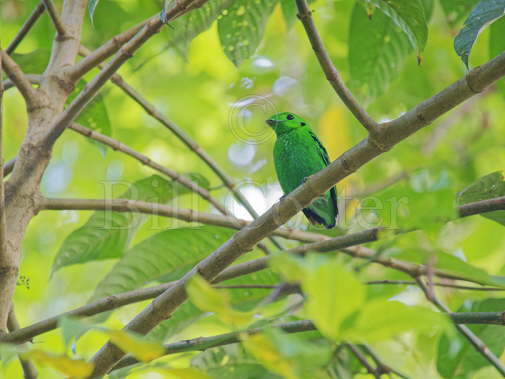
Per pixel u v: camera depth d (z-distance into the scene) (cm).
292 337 339
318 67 1994
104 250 970
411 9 753
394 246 484
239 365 775
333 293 323
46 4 825
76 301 1995
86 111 1039
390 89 1730
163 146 2170
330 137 1828
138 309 1365
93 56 823
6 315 701
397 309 337
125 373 716
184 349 596
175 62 2034
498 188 792
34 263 2002
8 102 2067
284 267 336
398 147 1438
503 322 657
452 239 1305
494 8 709
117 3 1407
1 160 653
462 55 701
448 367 885
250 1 970
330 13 1805
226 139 2170
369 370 855
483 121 1878
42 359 374
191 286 362
